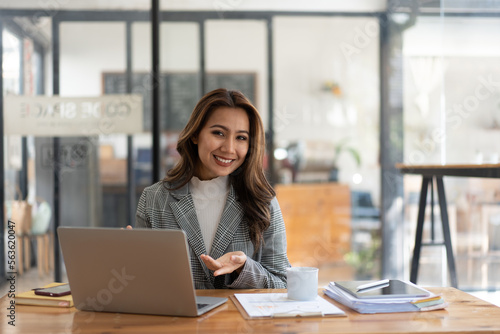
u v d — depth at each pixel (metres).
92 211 3.58
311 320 1.15
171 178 1.70
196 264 1.61
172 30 3.69
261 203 1.64
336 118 3.84
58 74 3.56
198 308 1.23
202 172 1.71
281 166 3.81
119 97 3.61
